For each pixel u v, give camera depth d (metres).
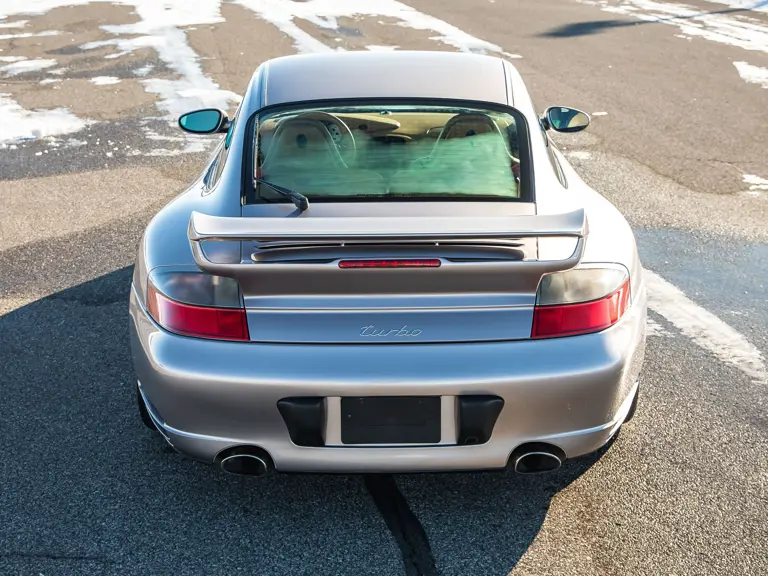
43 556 2.52
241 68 10.55
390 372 2.33
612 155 7.01
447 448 2.42
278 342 2.37
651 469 2.94
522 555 2.53
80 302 4.34
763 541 2.57
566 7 16.06
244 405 2.38
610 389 2.44
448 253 2.32
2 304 4.32
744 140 7.46
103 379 3.58
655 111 8.51
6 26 13.99
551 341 2.40
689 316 4.15
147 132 7.74
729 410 3.32
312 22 14.24
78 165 6.80
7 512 2.72
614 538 2.59
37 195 6.08
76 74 10.25
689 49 11.80
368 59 3.45
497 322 2.37
